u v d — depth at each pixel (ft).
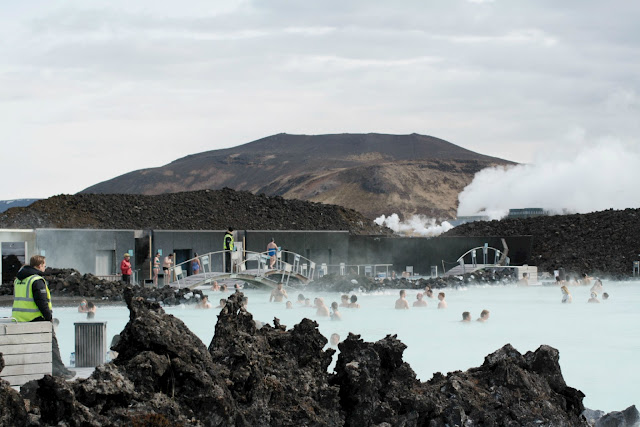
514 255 195.83
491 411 42.24
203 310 102.27
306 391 40.32
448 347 73.67
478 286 148.46
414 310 105.40
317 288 136.15
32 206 200.03
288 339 43.47
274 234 175.32
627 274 177.17
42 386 32.42
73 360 54.13
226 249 146.20
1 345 41.63
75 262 138.51
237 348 38.73
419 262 194.39
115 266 144.87
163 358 35.27
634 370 63.57
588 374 62.08
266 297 124.06
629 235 198.08
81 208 204.85
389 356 43.01
